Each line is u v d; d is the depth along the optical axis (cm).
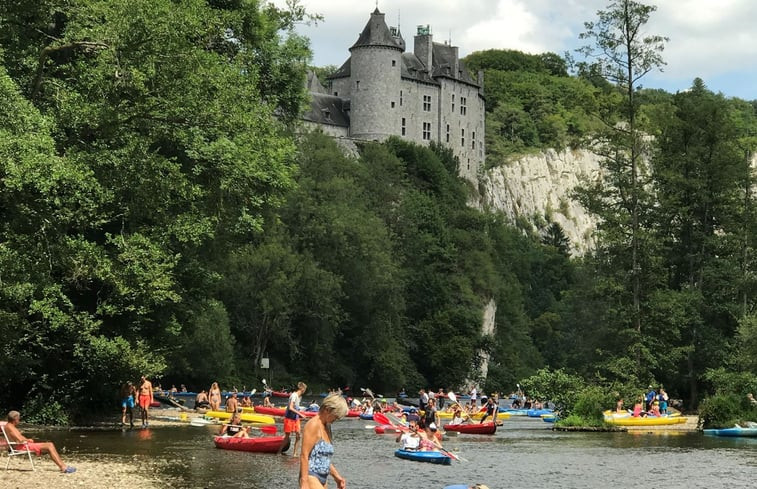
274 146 4288
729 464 3519
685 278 7512
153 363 4175
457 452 3884
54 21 3638
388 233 12781
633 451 3988
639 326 6619
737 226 7369
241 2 4869
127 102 3319
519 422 6216
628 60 6969
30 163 2567
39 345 4006
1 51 2948
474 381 13275
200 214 3931
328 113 19362
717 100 7619
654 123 7275
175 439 3831
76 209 3334
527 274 18800
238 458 3219
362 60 19512
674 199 6906
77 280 3762
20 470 2625
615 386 6231
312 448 1576
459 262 14312
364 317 11369
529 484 2938
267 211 4706
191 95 3338
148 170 3366
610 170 7100
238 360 9819
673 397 7431
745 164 7481
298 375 10569
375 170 14575
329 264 10425
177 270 4394
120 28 3103
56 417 4216
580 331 8881
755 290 7094
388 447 3997
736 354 6656
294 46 5288
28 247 2947
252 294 9581
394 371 11356
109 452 3288
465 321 12950
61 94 3219
